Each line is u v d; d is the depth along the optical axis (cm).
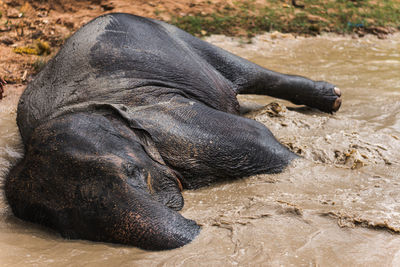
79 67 483
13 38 1002
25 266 339
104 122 422
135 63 495
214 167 463
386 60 1036
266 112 642
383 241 349
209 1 1345
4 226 399
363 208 395
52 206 387
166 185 431
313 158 507
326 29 1287
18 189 405
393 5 1534
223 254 346
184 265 335
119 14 539
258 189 450
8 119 656
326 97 670
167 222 369
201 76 548
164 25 591
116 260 346
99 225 372
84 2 1301
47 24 1110
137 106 468
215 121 471
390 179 452
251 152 472
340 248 343
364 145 517
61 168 391
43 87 500
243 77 623
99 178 381
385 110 691
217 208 421
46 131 412
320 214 388
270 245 352
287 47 1133
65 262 345
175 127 455
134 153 412
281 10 1357
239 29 1205
